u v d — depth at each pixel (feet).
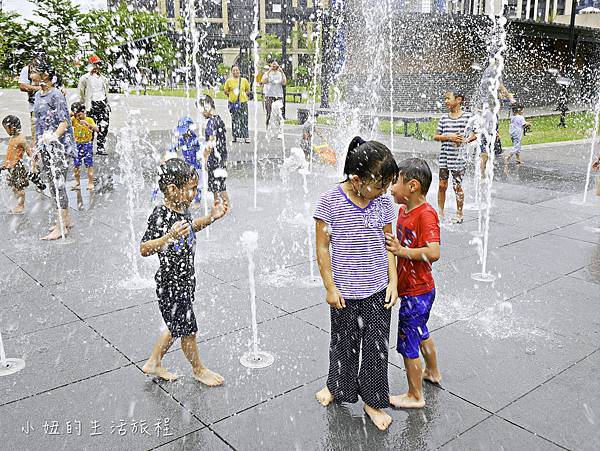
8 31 90.99
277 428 9.90
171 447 9.41
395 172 9.33
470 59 79.25
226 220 23.25
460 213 23.66
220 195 24.45
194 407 10.49
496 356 12.41
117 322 13.93
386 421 9.93
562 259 18.95
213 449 9.36
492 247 20.24
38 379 11.39
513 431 9.82
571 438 9.62
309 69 151.53
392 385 11.31
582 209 26.23
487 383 11.34
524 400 10.75
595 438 9.62
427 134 54.49
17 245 19.92
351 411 10.40
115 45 97.76
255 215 24.11
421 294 10.30
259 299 15.38
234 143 47.85
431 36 77.41
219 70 130.82
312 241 20.52
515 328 13.76
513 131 38.96
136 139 48.44
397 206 24.90
